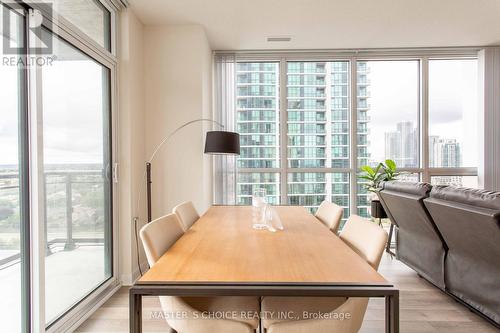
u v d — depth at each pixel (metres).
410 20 3.26
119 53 2.81
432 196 2.11
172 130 3.30
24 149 1.67
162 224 1.53
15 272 1.63
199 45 3.30
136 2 2.82
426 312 2.14
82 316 2.07
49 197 1.88
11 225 1.59
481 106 4.07
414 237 2.66
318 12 3.07
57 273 1.96
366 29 3.48
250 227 1.82
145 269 3.04
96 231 2.46
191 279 1.02
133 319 0.97
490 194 1.65
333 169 4.30
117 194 2.76
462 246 1.99
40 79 1.72
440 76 4.25
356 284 0.98
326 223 2.13
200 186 3.31
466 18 3.22
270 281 1.00
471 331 1.90
